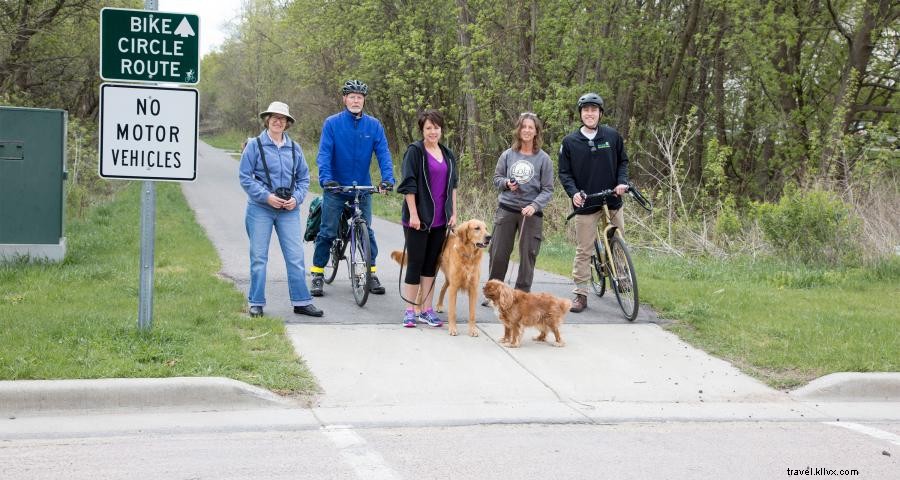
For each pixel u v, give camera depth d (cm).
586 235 792
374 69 2570
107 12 558
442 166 700
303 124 4366
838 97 2088
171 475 392
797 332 705
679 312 776
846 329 723
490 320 750
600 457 438
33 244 905
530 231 745
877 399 586
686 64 2380
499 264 765
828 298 877
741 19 2131
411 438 462
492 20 2139
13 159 895
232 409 507
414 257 702
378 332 688
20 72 2328
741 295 866
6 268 856
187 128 576
